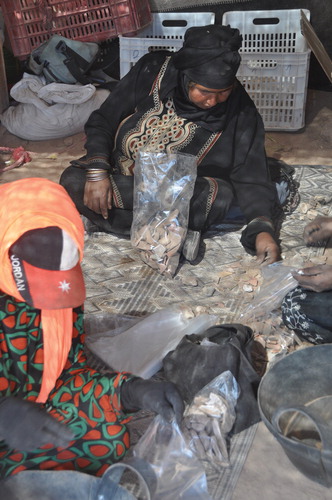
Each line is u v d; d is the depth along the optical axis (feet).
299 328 9.65
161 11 18.67
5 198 6.73
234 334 9.31
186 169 11.91
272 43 17.94
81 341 7.97
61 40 17.19
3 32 18.44
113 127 13.00
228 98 12.28
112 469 6.73
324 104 18.33
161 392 7.36
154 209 12.01
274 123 17.11
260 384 7.97
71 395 7.68
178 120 12.35
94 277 11.84
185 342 9.18
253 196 12.34
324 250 12.34
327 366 8.34
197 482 7.43
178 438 7.75
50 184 6.88
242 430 8.54
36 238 6.50
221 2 18.48
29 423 6.52
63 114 16.89
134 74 12.75
